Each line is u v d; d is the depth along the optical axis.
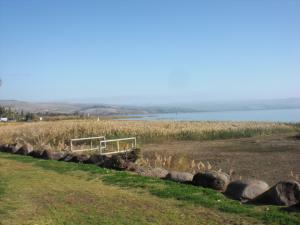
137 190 10.81
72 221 7.90
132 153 17.09
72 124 42.16
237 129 46.66
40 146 23.59
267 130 49.53
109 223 7.72
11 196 10.25
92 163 16.45
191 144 35.75
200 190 10.47
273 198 8.80
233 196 9.66
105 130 39.47
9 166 16.16
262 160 22.55
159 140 39.25
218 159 23.50
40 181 12.45
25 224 7.73
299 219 7.48
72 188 11.27
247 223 7.46
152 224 7.62
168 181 11.91
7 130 40.22
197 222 7.67
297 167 19.14
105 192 10.66
